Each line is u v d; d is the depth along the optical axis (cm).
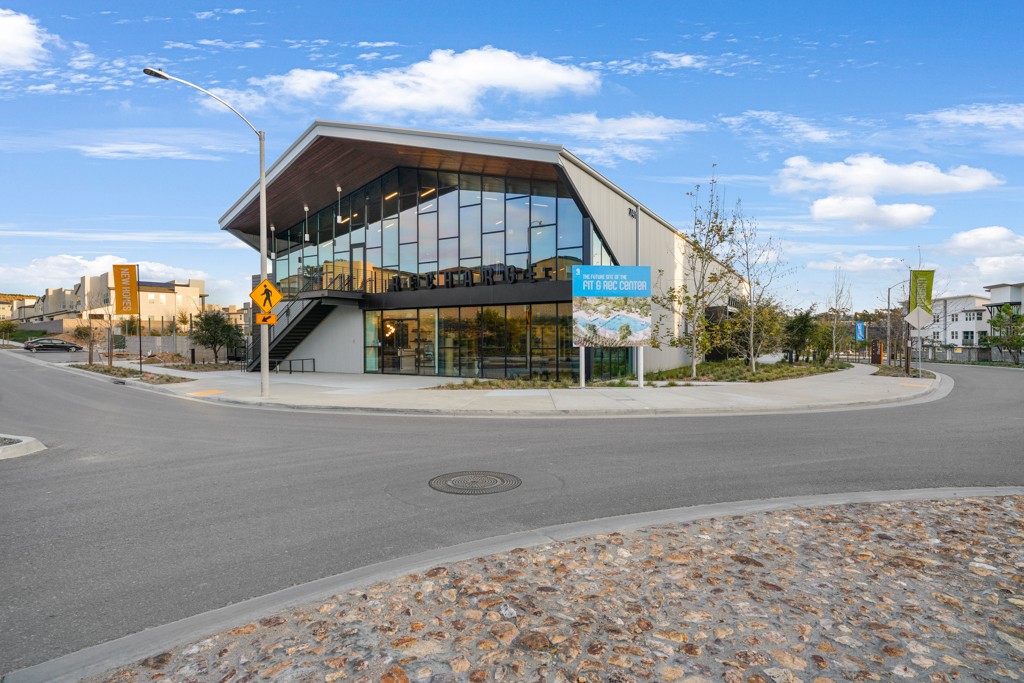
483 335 2220
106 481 669
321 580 382
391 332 2494
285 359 2839
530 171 2005
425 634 303
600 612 325
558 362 2053
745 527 468
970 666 268
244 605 348
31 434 1020
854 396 1503
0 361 3656
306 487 632
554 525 492
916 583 359
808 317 3136
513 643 293
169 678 268
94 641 312
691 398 1443
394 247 2502
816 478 655
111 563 423
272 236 3186
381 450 838
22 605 357
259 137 1608
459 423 1116
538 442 894
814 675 262
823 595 343
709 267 2953
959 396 1653
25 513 546
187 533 487
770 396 1495
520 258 2142
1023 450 820
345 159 2300
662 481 644
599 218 1991
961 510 509
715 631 303
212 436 982
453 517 520
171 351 4369
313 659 280
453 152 1944
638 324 1744
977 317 6297
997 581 361
